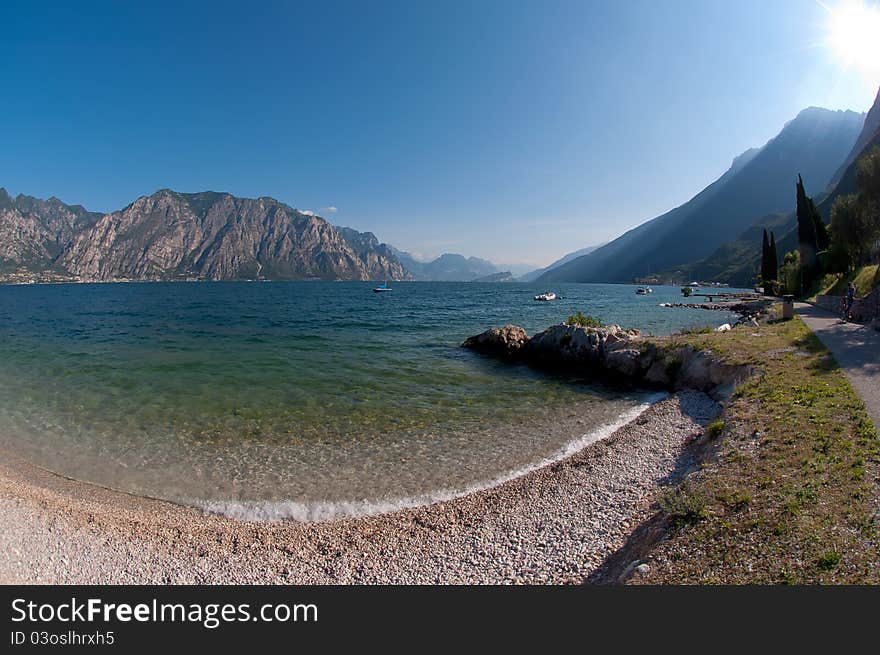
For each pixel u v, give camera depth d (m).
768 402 14.23
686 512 8.69
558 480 13.49
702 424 17.28
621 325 58.47
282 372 29.92
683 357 25.95
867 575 6.03
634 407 21.88
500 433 18.42
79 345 42.12
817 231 78.12
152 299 133.62
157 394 24.39
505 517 11.56
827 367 16.98
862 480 8.35
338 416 20.69
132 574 9.99
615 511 11.18
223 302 117.69
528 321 65.19
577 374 29.58
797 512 7.68
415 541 10.77
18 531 11.70
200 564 10.27
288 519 12.14
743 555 7.02
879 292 28.55
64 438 17.98
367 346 40.97
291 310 88.44
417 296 149.88
